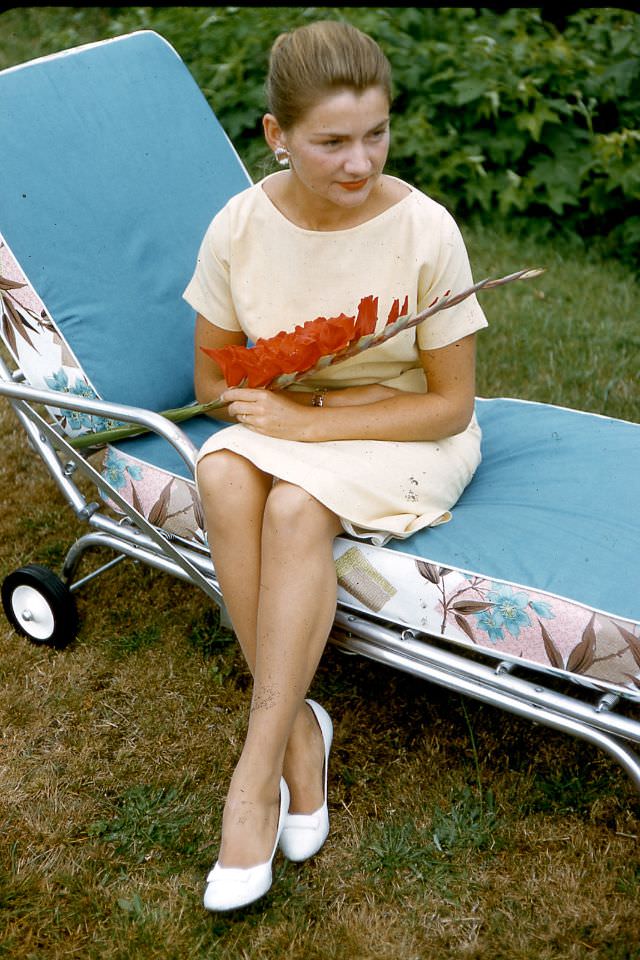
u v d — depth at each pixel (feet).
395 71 16.11
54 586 8.54
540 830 7.04
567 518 7.06
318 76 5.92
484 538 6.86
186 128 9.30
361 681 8.39
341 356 6.48
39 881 6.73
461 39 16.76
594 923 6.39
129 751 7.75
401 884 6.68
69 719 8.06
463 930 6.41
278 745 6.34
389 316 6.41
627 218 15.53
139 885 6.70
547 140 15.88
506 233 15.79
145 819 7.16
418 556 6.71
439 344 6.84
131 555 8.22
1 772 7.59
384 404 6.98
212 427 8.41
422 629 6.76
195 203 9.20
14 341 8.12
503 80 15.90
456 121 16.12
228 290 7.16
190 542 7.75
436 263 6.68
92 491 10.74
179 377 8.80
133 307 8.62
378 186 6.73
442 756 7.67
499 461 8.05
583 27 17.04
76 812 7.25
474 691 6.61
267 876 6.36
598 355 12.73
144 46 9.30
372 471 6.68
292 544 6.31
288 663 6.28
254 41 16.33
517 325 13.43
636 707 8.13
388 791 7.39
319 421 6.77
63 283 8.28
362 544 6.79
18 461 11.25
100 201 8.61
